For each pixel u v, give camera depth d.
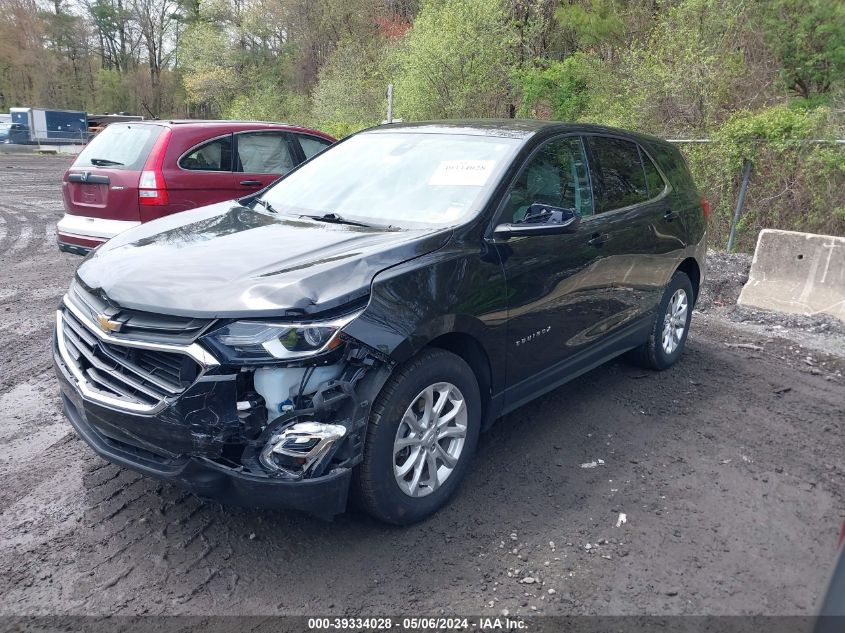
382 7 34.78
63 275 8.44
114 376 2.96
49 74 59.97
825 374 5.63
